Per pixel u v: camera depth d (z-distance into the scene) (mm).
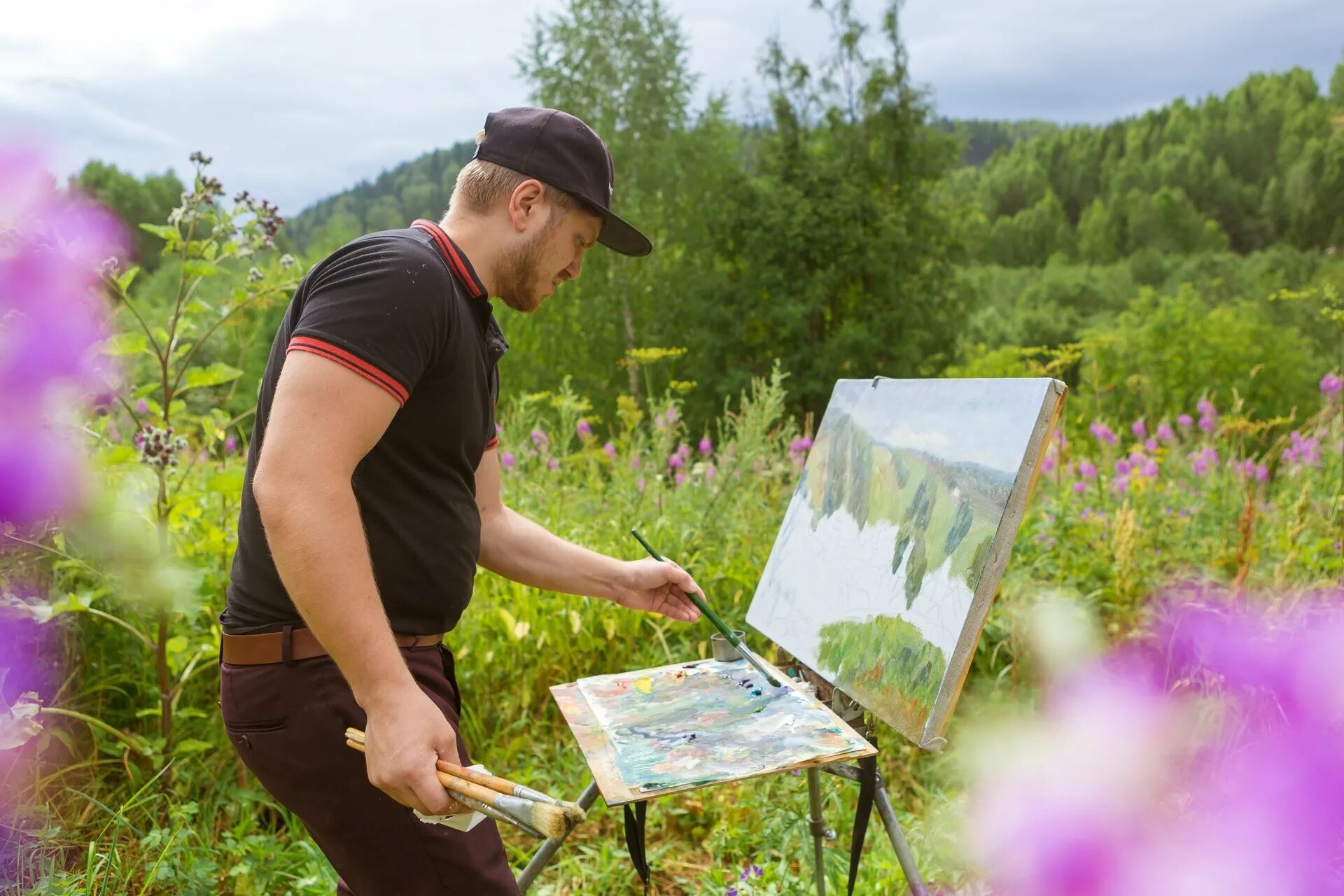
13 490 1865
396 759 1022
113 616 2387
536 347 17812
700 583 3107
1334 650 1350
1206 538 3389
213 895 1873
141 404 2395
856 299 20078
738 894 1860
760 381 3783
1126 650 2400
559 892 2088
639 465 3953
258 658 1251
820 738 1276
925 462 1434
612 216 1416
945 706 1207
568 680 2787
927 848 2062
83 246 1972
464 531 1336
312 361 1068
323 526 1022
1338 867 741
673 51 18219
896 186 20094
